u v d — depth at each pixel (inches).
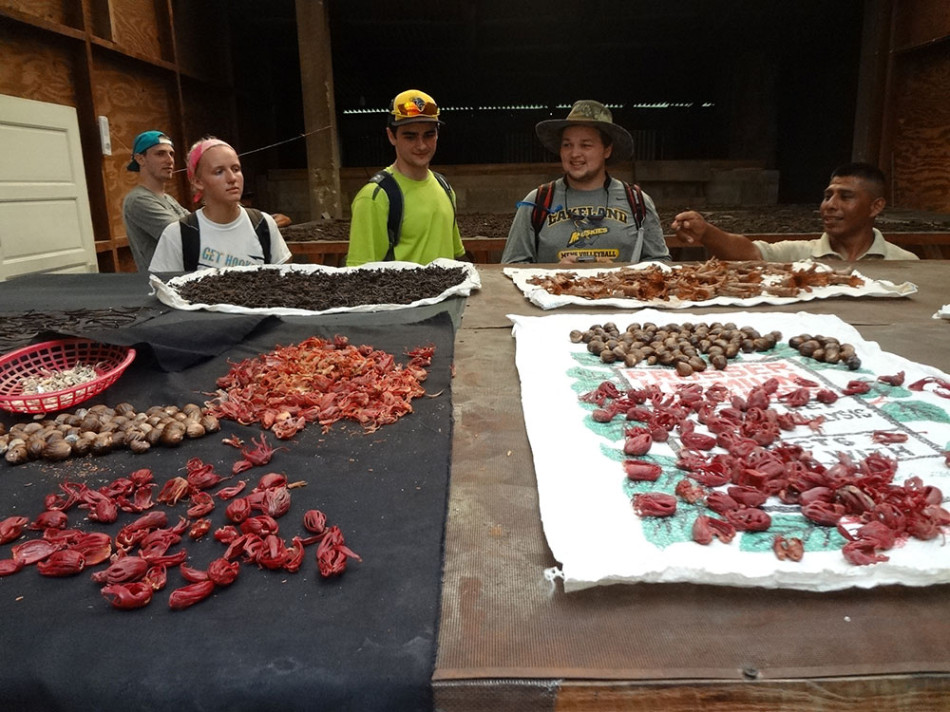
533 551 50.6
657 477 57.8
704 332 98.9
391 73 762.8
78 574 48.9
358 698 38.5
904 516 49.8
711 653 40.3
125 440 68.5
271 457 65.9
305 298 132.9
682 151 821.2
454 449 67.7
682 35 631.8
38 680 39.1
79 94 319.0
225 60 534.3
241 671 39.3
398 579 47.0
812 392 78.5
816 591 45.4
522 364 89.2
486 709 38.8
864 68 444.1
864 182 167.5
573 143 173.5
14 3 274.5
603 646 41.0
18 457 65.3
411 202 174.1
